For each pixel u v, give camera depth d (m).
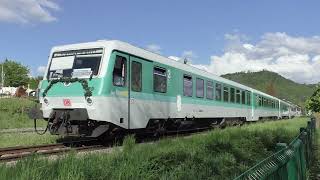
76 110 14.69
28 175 7.25
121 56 15.35
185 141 14.37
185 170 9.52
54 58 16.05
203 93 23.38
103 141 16.98
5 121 30.19
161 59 18.25
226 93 28.09
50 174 7.82
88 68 14.99
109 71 14.71
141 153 10.69
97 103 14.41
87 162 8.82
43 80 15.94
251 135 17.62
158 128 18.41
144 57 16.78
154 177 8.76
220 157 11.66
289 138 19.31
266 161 5.15
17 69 109.94
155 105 17.47
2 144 15.50
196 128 24.39
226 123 28.80
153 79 17.41
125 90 15.41
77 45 15.73
